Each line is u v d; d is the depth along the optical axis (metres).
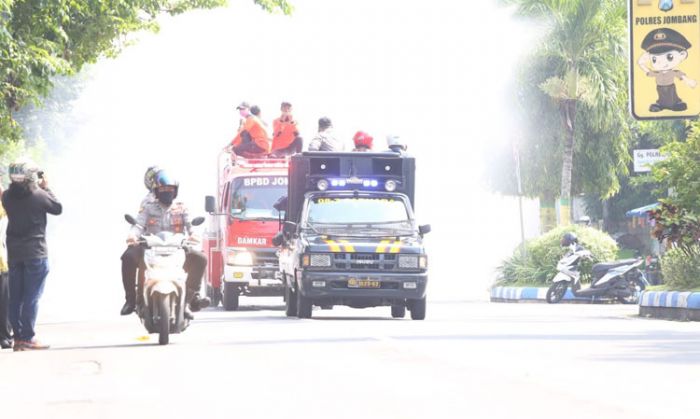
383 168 60.72
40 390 25.25
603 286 80.88
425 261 55.25
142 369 29.17
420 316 55.69
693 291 55.16
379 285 54.88
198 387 24.86
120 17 64.81
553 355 31.20
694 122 59.09
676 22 60.69
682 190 58.03
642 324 47.62
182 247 39.22
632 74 60.72
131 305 39.72
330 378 25.98
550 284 88.06
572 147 107.56
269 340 38.38
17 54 55.50
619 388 23.55
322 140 63.94
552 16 104.06
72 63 64.75
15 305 38.81
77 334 47.06
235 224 72.12
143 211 39.47
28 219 38.84
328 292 54.94
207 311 72.06
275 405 21.67
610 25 103.75
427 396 22.48
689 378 25.47
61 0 57.66
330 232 56.50
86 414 20.91
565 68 105.69
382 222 57.06
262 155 76.81
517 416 19.70
